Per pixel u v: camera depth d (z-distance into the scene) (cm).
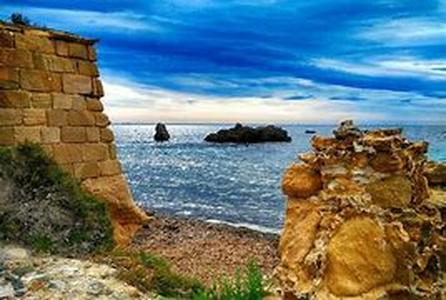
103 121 1528
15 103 1328
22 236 1016
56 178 1168
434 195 744
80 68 1491
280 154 8869
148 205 3312
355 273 607
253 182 4778
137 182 4766
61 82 1438
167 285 901
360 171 653
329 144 683
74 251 1034
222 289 823
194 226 2270
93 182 1471
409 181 655
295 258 648
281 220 2855
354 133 671
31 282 827
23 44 1369
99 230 1137
